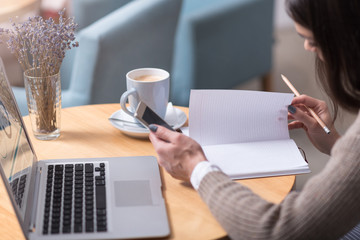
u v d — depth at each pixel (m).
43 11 3.21
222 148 1.12
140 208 0.91
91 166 1.04
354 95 0.91
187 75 2.65
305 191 0.83
